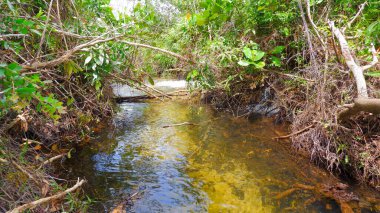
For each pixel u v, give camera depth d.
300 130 2.65
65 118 2.84
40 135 2.51
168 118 3.87
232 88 4.14
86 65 2.64
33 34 1.90
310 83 2.77
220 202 1.93
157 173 2.32
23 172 1.43
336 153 2.24
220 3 3.36
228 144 2.91
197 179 2.23
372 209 1.79
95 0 2.98
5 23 1.43
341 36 2.41
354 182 2.10
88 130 3.10
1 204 1.33
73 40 2.36
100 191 2.02
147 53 3.48
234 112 4.06
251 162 2.49
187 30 3.86
